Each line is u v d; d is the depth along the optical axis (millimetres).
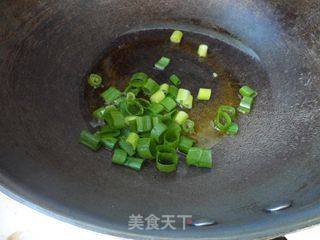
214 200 216
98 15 289
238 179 233
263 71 286
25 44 250
